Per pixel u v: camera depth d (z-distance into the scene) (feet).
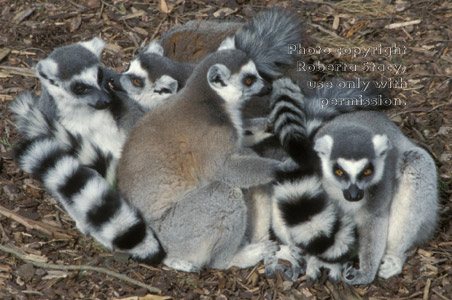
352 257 27.02
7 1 43.55
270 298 25.27
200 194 25.43
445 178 31.35
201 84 26.27
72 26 41.83
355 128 25.98
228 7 43.55
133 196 25.64
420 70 38.45
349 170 24.67
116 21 42.37
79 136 27.89
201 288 25.62
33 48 39.70
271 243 26.63
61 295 25.03
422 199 25.89
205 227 25.23
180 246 25.72
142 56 32.40
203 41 35.83
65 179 25.30
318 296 25.36
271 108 28.76
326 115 28.81
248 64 27.17
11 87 36.68
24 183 30.63
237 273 26.43
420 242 27.96
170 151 25.43
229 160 25.86
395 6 43.57
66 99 30.27
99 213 24.57
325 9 43.68
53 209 29.32
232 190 25.53
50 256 26.71
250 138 29.09
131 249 25.16
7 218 28.40
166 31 41.45
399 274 26.61
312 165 25.94
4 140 33.22
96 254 26.96
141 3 43.83
